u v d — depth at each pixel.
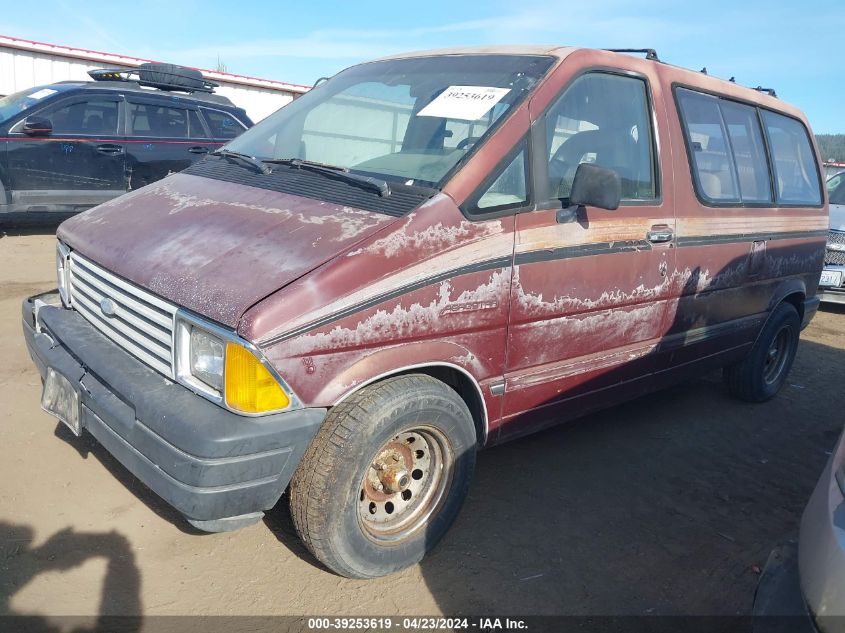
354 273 2.55
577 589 3.00
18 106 8.57
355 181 3.03
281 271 2.53
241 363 2.38
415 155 3.22
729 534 3.53
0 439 3.71
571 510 3.61
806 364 6.64
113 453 2.71
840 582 1.89
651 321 3.84
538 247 3.10
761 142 4.81
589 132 3.49
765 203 4.72
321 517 2.63
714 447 4.54
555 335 3.30
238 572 2.92
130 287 2.80
